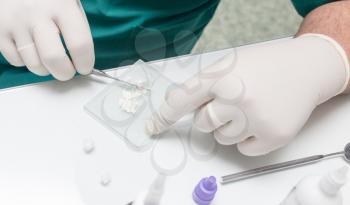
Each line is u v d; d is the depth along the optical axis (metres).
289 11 1.15
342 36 0.57
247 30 1.08
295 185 0.51
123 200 0.50
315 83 0.53
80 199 0.49
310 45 0.55
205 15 0.74
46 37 0.53
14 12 0.54
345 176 0.47
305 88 0.52
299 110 0.52
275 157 0.54
